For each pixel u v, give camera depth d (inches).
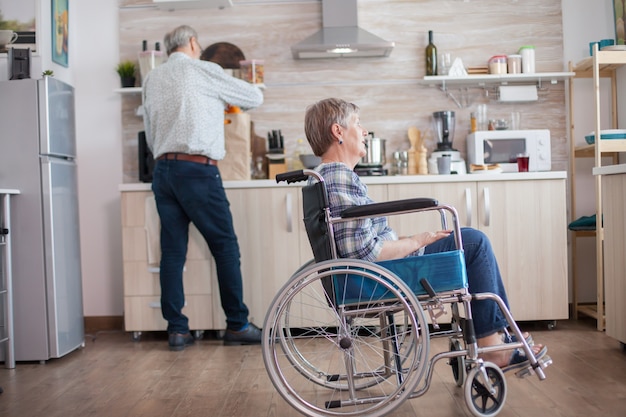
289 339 99.9
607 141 148.8
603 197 127.2
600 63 150.1
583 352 125.1
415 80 170.7
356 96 171.2
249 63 165.2
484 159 162.2
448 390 102.1
